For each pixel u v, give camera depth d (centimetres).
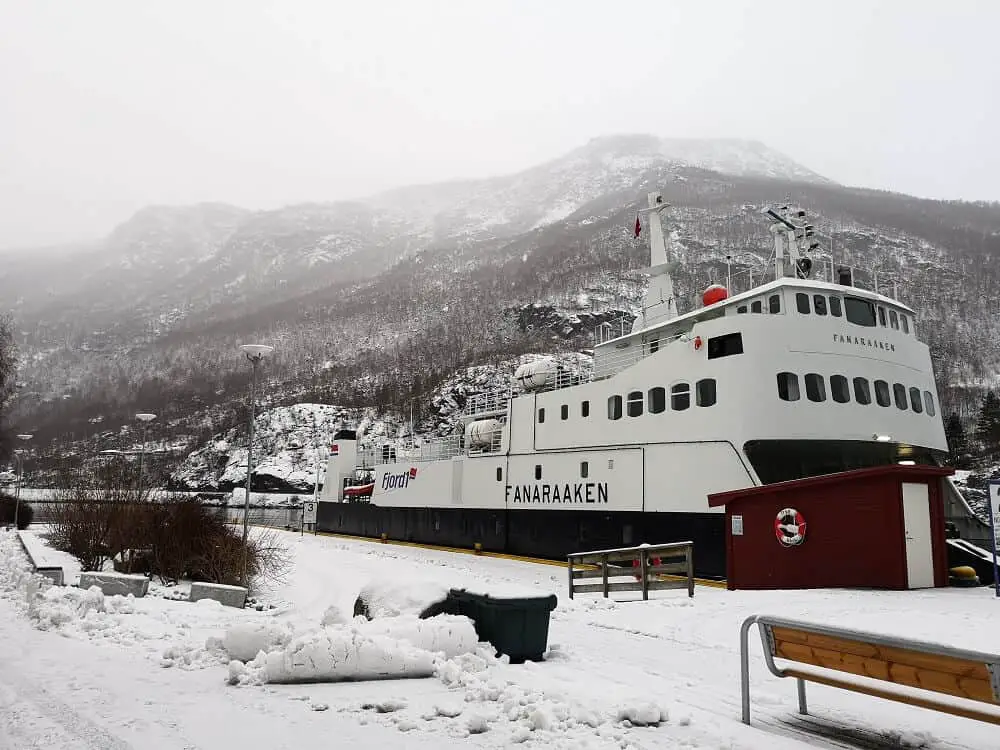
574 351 13475
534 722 573
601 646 955
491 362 13675
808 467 2081
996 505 1416
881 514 1491
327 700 649
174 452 13675
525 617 846
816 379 1959
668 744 531
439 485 3391
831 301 2058
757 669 812
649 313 2716
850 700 671
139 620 1126
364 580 2123
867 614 1173
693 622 1155
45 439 16212
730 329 2014
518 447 2856
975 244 19162
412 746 525
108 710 616
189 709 620
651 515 2177
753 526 1664
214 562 1950
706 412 2044
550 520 2625
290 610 1464
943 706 464
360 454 4691
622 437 2328
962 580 1602
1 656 852
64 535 2261
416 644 772
